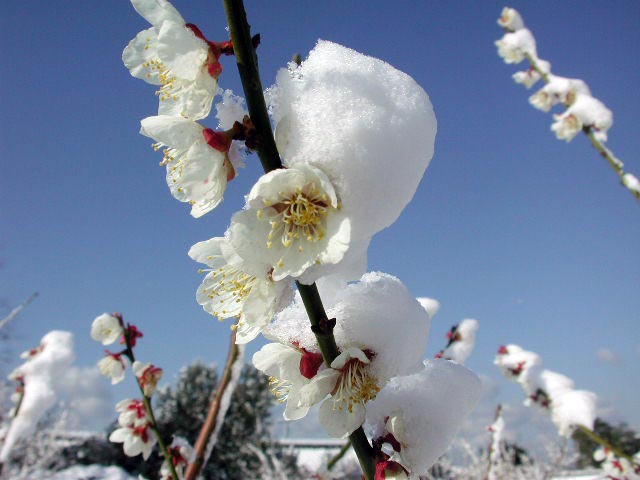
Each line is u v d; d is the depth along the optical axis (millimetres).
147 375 267
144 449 258
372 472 107
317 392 103
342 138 99
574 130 400
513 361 416
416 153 103
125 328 288
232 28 102
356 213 99
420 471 114
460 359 286
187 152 108
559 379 406
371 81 105
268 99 105
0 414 348
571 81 431
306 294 103
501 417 437
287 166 101
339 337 109
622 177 379
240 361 223
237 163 111
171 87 117
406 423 116
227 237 107
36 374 300
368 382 106
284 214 102
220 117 111
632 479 362
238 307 117
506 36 474
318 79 104
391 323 109
